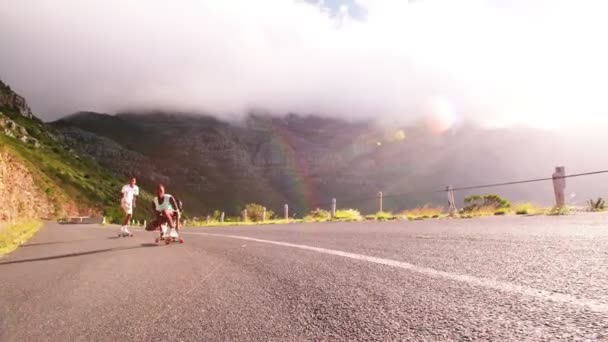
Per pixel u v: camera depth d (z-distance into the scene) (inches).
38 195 3782.0
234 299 123.3
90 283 168.4
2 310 127.6
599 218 299.3
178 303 122.9
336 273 150.9
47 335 97.6
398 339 76.0
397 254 184.2
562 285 101.8
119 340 90.2
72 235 589.0
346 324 88.6
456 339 72.4
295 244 274.8
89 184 5477.4
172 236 355.9
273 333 87.4
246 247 279.6
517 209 509.0
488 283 111.4
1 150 1296.8
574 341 65.4
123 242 404.8
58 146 7121.1
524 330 72.9
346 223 574.6
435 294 105.7
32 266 239.8
